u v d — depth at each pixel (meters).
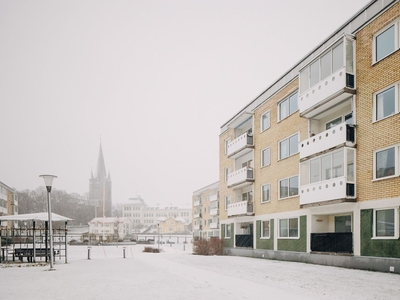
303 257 20.73
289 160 23.58
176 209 176.75
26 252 22.36
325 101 18.53
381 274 13.95
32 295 9.66
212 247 31.86
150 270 16.12
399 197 14.49
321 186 18.38
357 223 16.61
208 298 8.94
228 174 31.92
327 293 9.75
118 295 9.45
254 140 28.84
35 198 156.75
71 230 119.56
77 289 10.58
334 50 18.27
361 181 16.59
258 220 27.27
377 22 16.34
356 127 17.20
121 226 124.88
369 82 16.58
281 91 25.06
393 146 15.04
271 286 10.98
